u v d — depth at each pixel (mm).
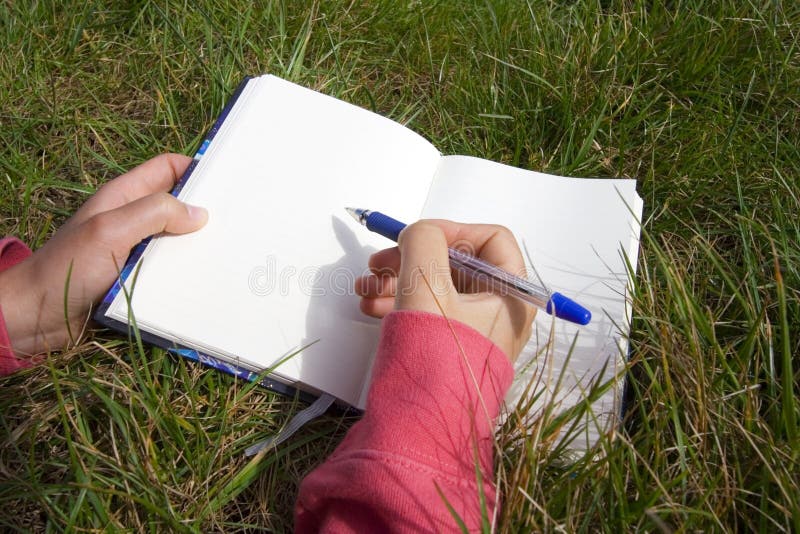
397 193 1458
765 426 1102
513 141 1872
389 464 932
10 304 1246
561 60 1949
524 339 1184
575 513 1042
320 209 1378
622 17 1995
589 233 1436
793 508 967
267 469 1251
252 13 2057
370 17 2104
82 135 1785
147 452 1150
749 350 1191
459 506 940
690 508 1014
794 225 1477
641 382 1299
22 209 1642
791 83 1826
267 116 1467
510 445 1163
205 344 1199
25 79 1860
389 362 1047
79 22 2010
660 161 1775
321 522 1020
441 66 2018
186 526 1107
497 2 2127
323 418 1291
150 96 1920
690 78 1922
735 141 1742
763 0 1994
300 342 1241
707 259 1520
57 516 1129
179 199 1324
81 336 1299
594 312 1332
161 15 1990
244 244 1300
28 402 1294
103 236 1207
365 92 1964
